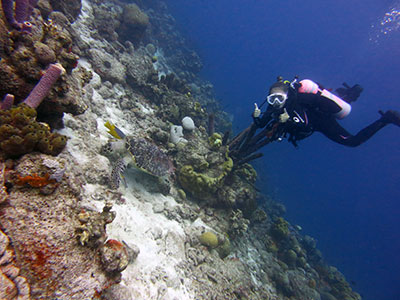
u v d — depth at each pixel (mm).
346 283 11211
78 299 1813
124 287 2703
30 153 2213
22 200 1877
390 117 5469
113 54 8727
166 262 3895
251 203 7727
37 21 3717
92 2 10586
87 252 2098
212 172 6691
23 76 2785
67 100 3264
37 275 1653
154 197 5133
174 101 9586
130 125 6594
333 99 5418
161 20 21891
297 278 8289
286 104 5164
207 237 5328
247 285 5422
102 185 3846
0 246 1458
